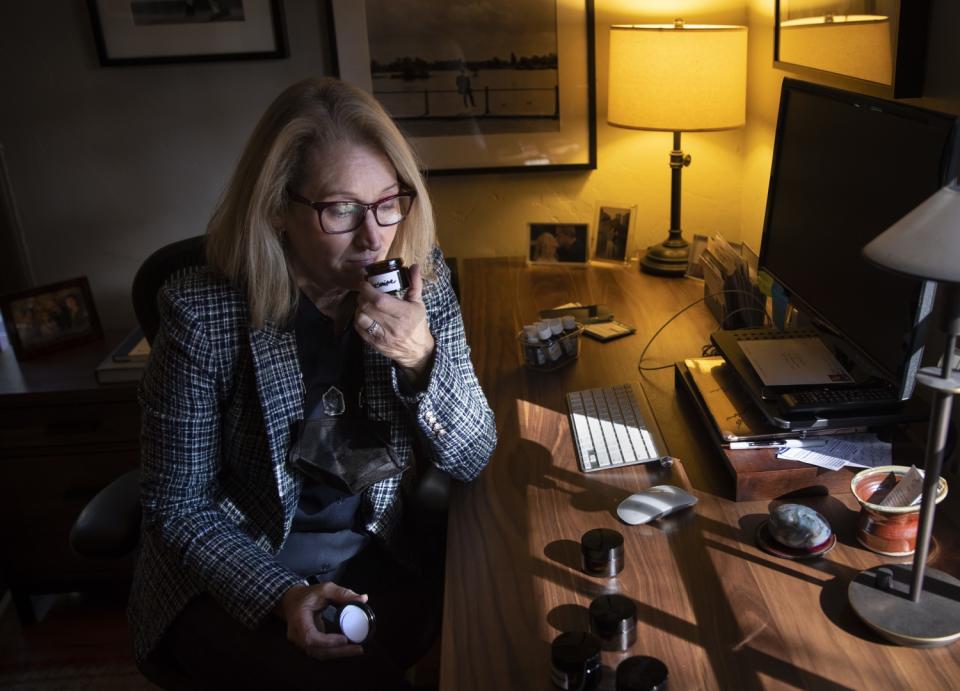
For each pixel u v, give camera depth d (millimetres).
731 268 1907
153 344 1474
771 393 1429
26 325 2344
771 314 1959
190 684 1383
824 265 1443
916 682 978
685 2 2412
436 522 1468
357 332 1305
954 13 1363
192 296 1332
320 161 1242
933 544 1205
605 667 1039
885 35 1526
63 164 2525
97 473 2248
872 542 1204
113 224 2596
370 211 1270
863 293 1300
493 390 1767
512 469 1478
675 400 1670
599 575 1192
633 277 2377
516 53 2463
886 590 1097
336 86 1288
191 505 1371
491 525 1326
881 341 1243
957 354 1340
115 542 1425
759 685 986
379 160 1279
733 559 1212
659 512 1298
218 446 1389
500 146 2555
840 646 1039
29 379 2240
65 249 2613
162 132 2512
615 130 2557
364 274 1277
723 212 2619
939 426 996
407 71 2473
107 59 2410
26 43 2402
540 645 1079
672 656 1038
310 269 1336
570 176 2609
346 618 1212
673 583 1171
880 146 1249
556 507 1362
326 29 2441
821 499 1332
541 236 2498
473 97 2504
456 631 1107
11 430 2203
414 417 1374
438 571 1564
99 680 2145
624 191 2621
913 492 1197
